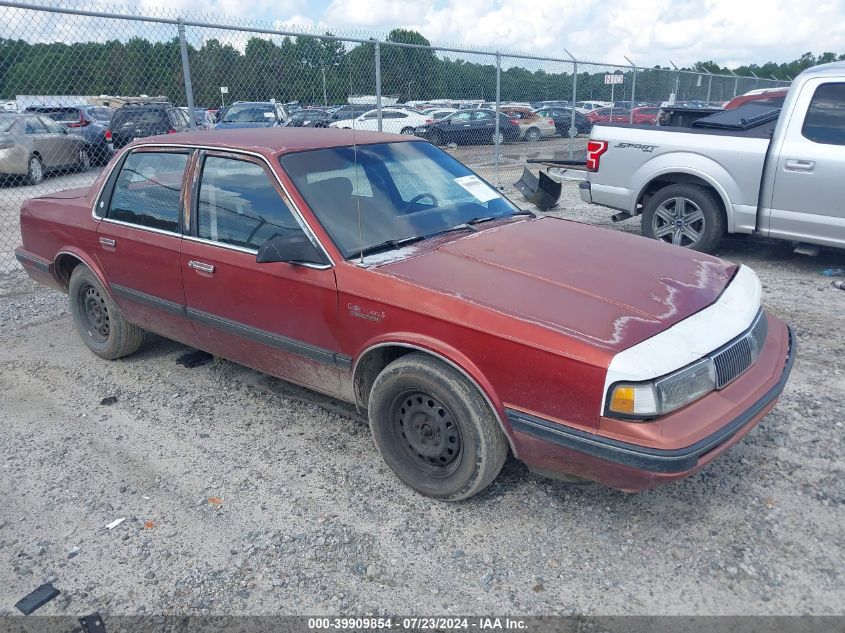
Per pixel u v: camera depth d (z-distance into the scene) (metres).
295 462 3.76
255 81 9.07
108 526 3.27
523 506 3.31
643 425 2.64
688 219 7.41
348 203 3.72
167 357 5.25
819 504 3.22
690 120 9.12
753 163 6.79
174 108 11.75
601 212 10.52
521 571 2.89
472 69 12.38
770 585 2.76
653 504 3.28
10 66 7.38
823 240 6.58
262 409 4.38
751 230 7.00
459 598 2.76
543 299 3.02
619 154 7.75
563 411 2.77
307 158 3.86
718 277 3.43
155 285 4.38
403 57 10.88
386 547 3.06
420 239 3.71
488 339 2.90
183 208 4.14
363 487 3.51
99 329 5.15
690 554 2.95
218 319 4.06
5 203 11.83
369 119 11.79
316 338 3.57
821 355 4.89
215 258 3.91
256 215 3.78
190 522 3.28
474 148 13.73
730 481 3.42
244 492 3.50
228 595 2.81
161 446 3.96
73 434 4.13
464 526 3.18
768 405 3.02
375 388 3.35
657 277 3.29
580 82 15.01
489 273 3.26
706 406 2.80
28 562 3.04
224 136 4.23
